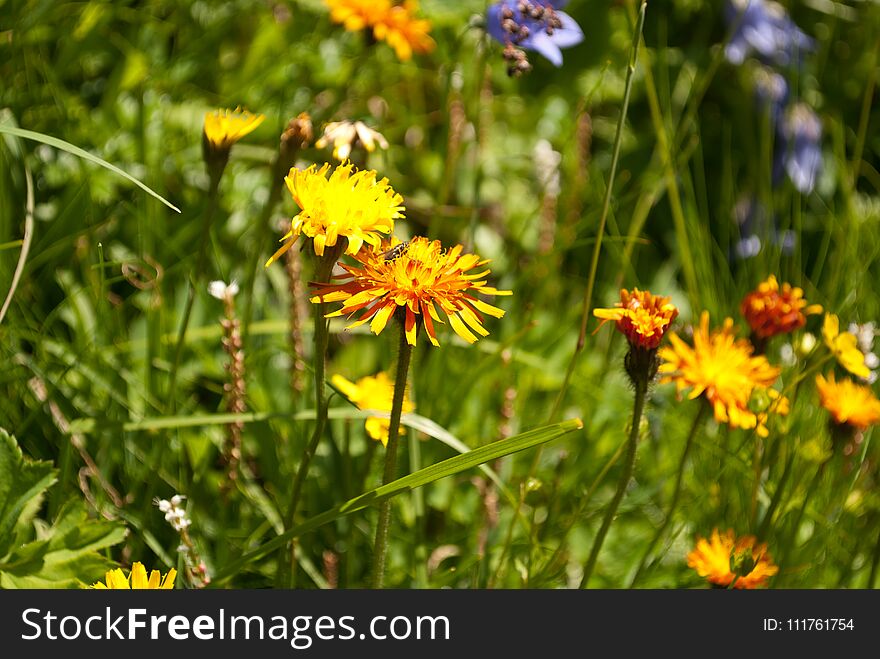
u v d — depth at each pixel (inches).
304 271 129.0
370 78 162.1
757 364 92.4
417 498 100.6
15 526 84.6
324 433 113.5
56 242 123.6
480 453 75.0
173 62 147.4
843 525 123.5
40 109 131.8
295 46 155.6
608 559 117.6
